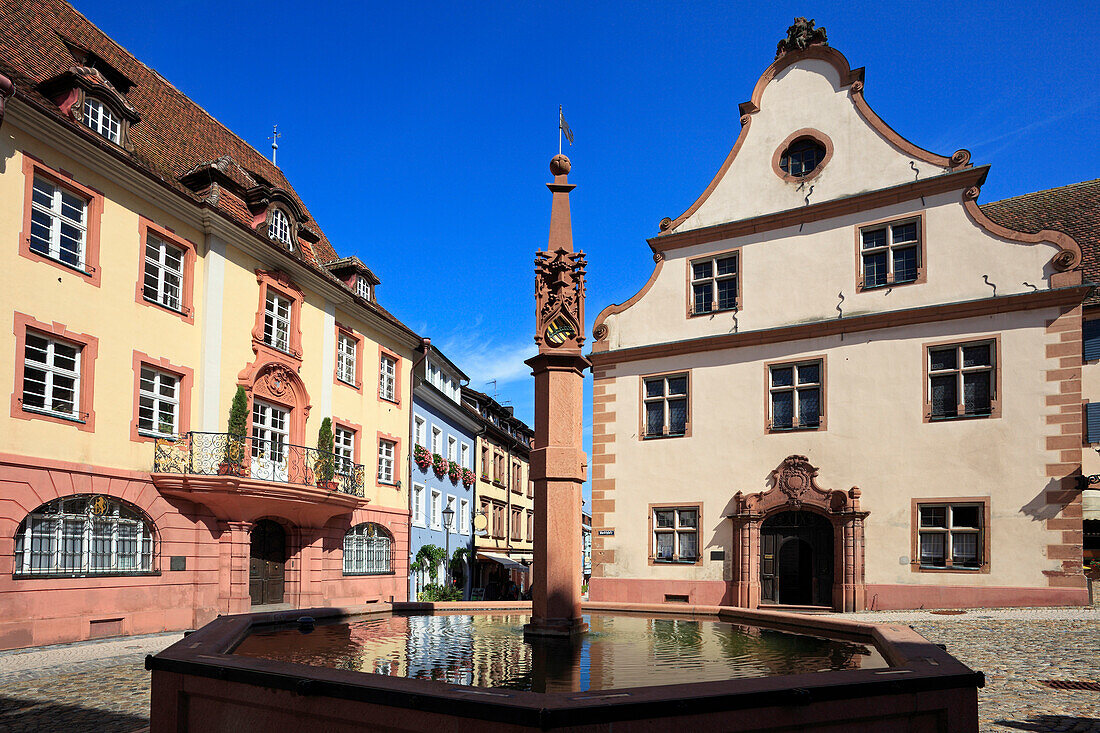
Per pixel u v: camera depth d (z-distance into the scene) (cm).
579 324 810
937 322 1755
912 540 1705
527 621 872
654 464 2050
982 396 1689
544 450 785
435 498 3131
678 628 810
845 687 379
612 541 2064
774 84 2081
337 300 2366
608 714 333
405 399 2798
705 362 2027
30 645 1348
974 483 1661
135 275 1656
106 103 1667
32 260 1425
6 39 1703
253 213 2142
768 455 1903
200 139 2366
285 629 747
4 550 1327
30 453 1393
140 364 1653
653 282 2148
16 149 1405
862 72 1955
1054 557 1561
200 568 1741
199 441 1759
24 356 1402
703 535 1950
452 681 475
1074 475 1563
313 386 2228
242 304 1966
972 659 998
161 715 451
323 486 2067
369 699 371
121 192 1634
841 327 1859
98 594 1491
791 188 2000
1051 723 682
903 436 1752
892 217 1853
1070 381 1592
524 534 4644
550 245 827
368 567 2439
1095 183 2172
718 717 352
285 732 404
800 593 1820
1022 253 1684
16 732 738
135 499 1599
